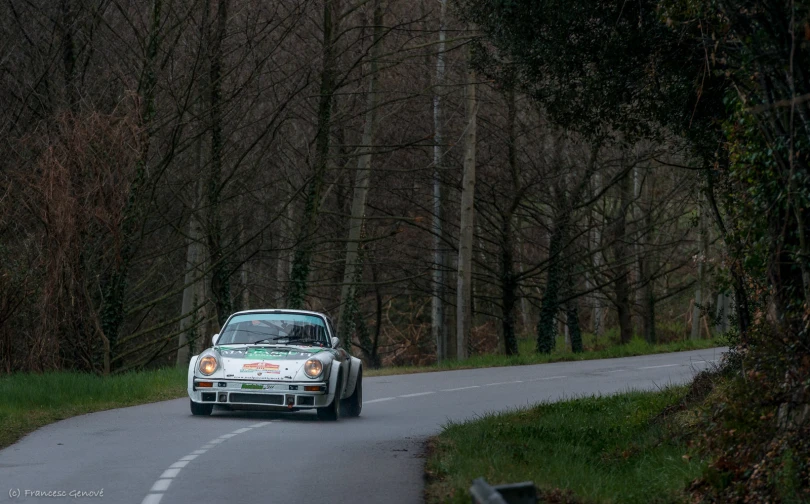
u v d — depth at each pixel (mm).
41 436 28250
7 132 58438
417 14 82062
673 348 82750
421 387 50375
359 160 76000
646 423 31375
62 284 50938
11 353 53625
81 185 51594
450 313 90125
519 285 89125
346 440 27641
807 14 16609
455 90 78688
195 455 24188
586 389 48844
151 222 74750
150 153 64500
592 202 81375
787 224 19125
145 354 77438
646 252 88812
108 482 20125
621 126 33031
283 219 85250
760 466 18391
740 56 19672
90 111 55344
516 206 84500
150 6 59094
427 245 94375
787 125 18344
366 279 101062
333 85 65938
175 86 63781
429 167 71125
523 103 79938
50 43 60812
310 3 64438
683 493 20234
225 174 68875
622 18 30016
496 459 22234
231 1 64500
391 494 18859
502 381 54156
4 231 53406
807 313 18453
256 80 63719
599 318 123812
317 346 34656
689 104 29906
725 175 27500
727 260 23516
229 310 69000
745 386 19406
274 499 18344
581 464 23891
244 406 33312
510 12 32312
